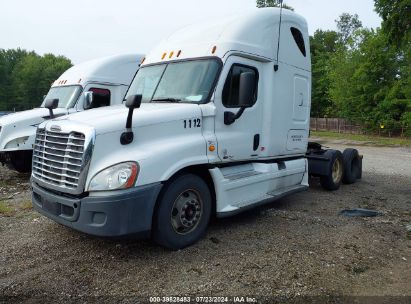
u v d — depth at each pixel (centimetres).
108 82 1130
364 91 3425
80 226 438
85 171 434
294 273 434
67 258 465
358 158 1016
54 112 1013
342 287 408
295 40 723
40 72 8050
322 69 4891
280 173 673
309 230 583
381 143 2573
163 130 488
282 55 677
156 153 458
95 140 436
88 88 1093
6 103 8112
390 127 3269
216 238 538
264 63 643
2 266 444
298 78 728
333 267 454
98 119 461
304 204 755
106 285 403
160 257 469
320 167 877
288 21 702
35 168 511
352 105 3612
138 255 474
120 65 1170
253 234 558
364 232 582
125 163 436
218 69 554
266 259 469
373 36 3328
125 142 455
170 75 591
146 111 489
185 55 596
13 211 663
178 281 411
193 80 564
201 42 593
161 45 658
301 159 758
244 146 596
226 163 577
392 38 879
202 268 442
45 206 484
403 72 3194
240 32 595
